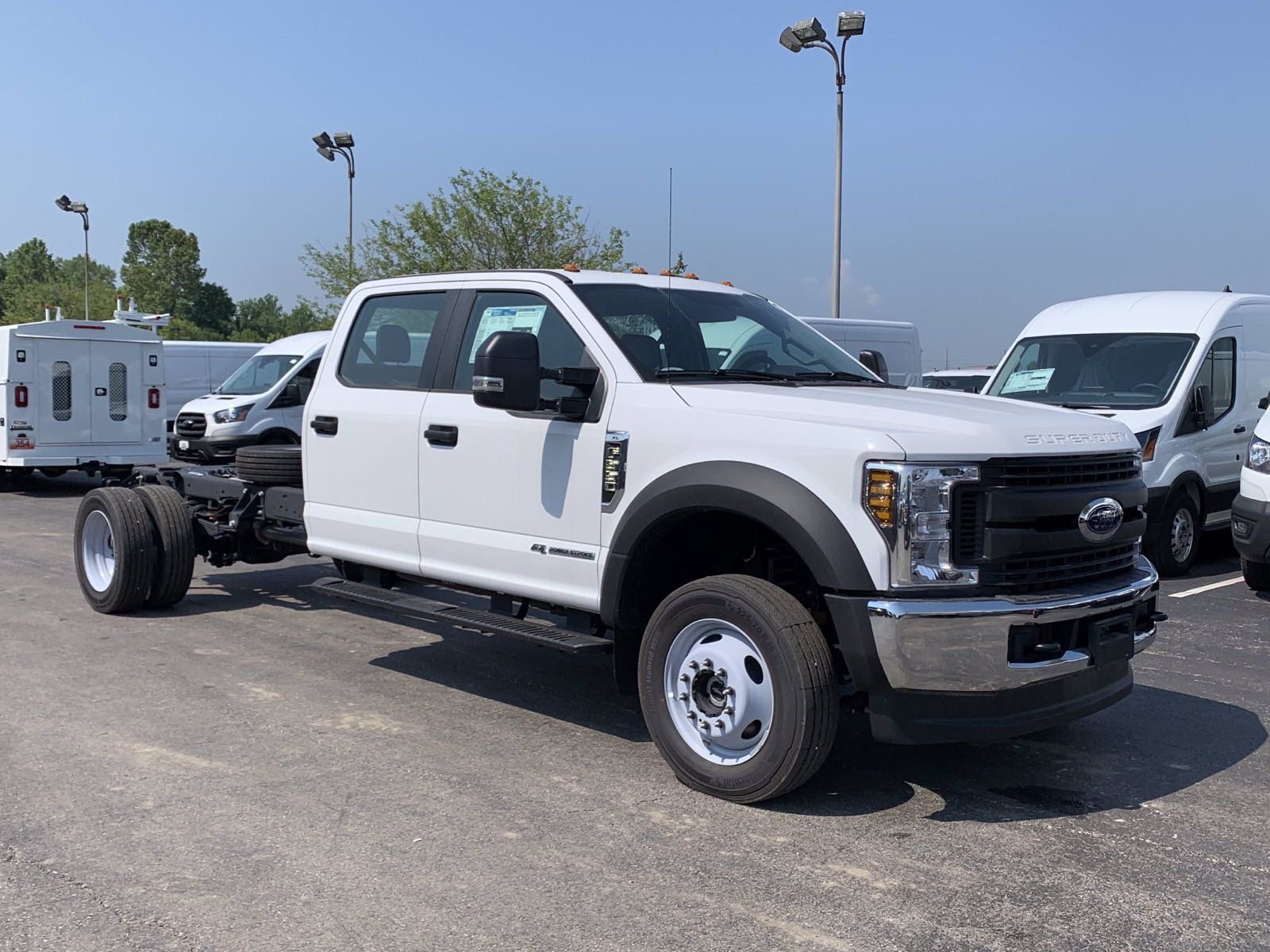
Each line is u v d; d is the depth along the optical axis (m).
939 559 4.25
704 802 4.64
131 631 7.63
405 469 5.97
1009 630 4.23
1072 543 4.49
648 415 4.92
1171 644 7.55
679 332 5.49
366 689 6.30
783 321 6.17
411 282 6.26
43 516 14.55
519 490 5.41
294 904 3.71
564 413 5.18
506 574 5.52
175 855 4.07
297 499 7.14
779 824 4.41
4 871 3.94
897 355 19.95
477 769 5.01
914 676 4.21
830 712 4.38
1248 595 9.36
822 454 4.35
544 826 4.37
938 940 3.50
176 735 5.44
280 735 5.46
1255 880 3.95
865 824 4.43
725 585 4.55
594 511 5.10
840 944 3.47
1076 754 5.33
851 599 4.26
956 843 4.25
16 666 6.68
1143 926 3.60
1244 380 10.98
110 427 17.69
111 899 3.73
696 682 4.71
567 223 28.95
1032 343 11.58
